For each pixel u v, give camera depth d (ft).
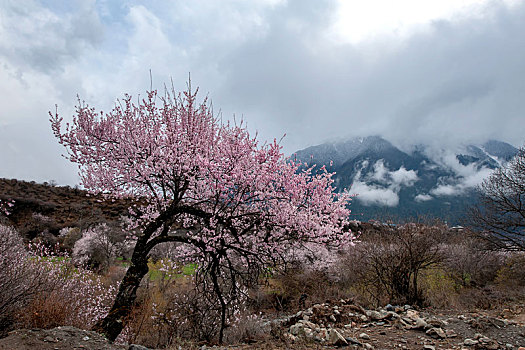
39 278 22.68
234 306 32.40
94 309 30.01
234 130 27.04
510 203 56.90
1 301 19.19
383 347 16.51
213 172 23.52
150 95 29.25
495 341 16.01
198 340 26.03
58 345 14.99
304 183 27.94
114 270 57.06
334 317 23.35
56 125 26.16
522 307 27.45
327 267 49.62
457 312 25.45
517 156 60.64
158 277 43.65
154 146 27.14
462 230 65.87
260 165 25.18
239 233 25.72
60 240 85.81
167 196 28.94
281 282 49.34
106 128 27.43
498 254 67.36
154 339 26.35
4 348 13.83
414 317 21.85
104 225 80.12
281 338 18.84
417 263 31.65
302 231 26.22
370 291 35.24
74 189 162.91
